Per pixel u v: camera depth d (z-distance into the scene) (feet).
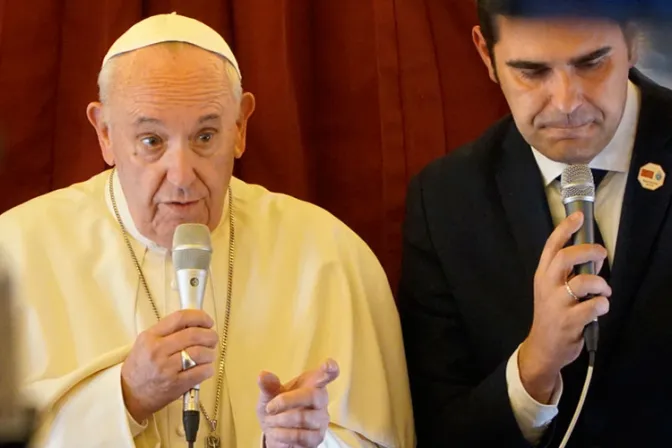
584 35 16.02
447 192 19.74
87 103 23.62
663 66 18.03
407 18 24.70
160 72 17.65
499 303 18.76
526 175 18.84
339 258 19.93
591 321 15.64
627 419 17.71
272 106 23.93
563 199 16.06
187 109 17.53
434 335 19.70
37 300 18.51
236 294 19.29
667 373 17.53
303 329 19.11
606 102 16.43
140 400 16.94
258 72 24.08
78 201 19.90
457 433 18.25
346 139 24.63
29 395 17.62
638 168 17.93
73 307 18.61
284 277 19.62
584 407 17.84
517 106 16.96
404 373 19.74
